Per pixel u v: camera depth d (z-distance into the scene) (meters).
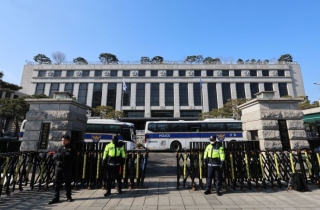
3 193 5.82
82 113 9.91
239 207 4.57
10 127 41.25
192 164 6.45
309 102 33.97
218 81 46.44
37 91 45.59
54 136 8.09
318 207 4.52
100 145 6.80
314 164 6.46
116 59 57.38
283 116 8.12
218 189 5.60
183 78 46.97
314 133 17.69
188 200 5.13
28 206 4.74
